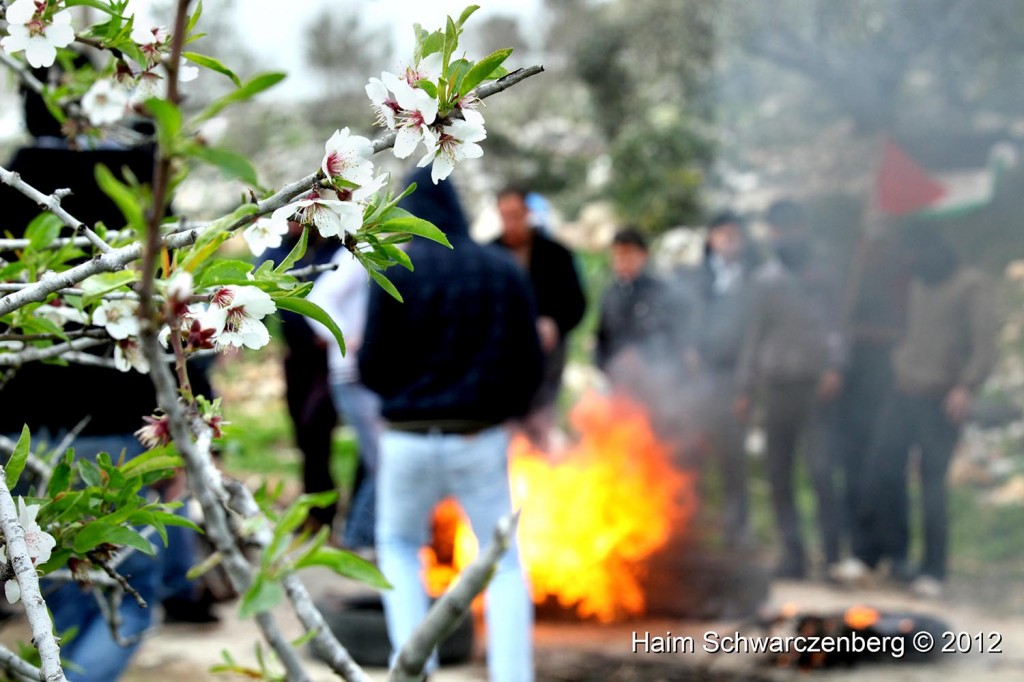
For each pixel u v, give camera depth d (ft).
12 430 11.59
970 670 18.02
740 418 25.80
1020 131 50.72
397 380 14.79
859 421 26.05
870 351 25.85
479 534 14.99
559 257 26.32
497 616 14.32
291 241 19.98
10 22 4.97
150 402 12.06
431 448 14.61
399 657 4.73
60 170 11.48
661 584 20.67
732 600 20.72
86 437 11.80
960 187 47.62
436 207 15.01
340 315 20.66
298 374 23.54
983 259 47.67
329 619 18.03
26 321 5.86
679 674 17.46
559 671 17.53
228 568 4.14
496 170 61.62
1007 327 44.37
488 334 14.80
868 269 25.98
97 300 4.68
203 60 4.91
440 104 4.73
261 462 33.58
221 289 4.56
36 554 5.01
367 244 4.90
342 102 59.72
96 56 9.03
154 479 5.43
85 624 12.06
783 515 25.38
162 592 16.85
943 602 23.07
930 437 24.06
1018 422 38.70
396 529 14.93
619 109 58.18
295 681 4.23
